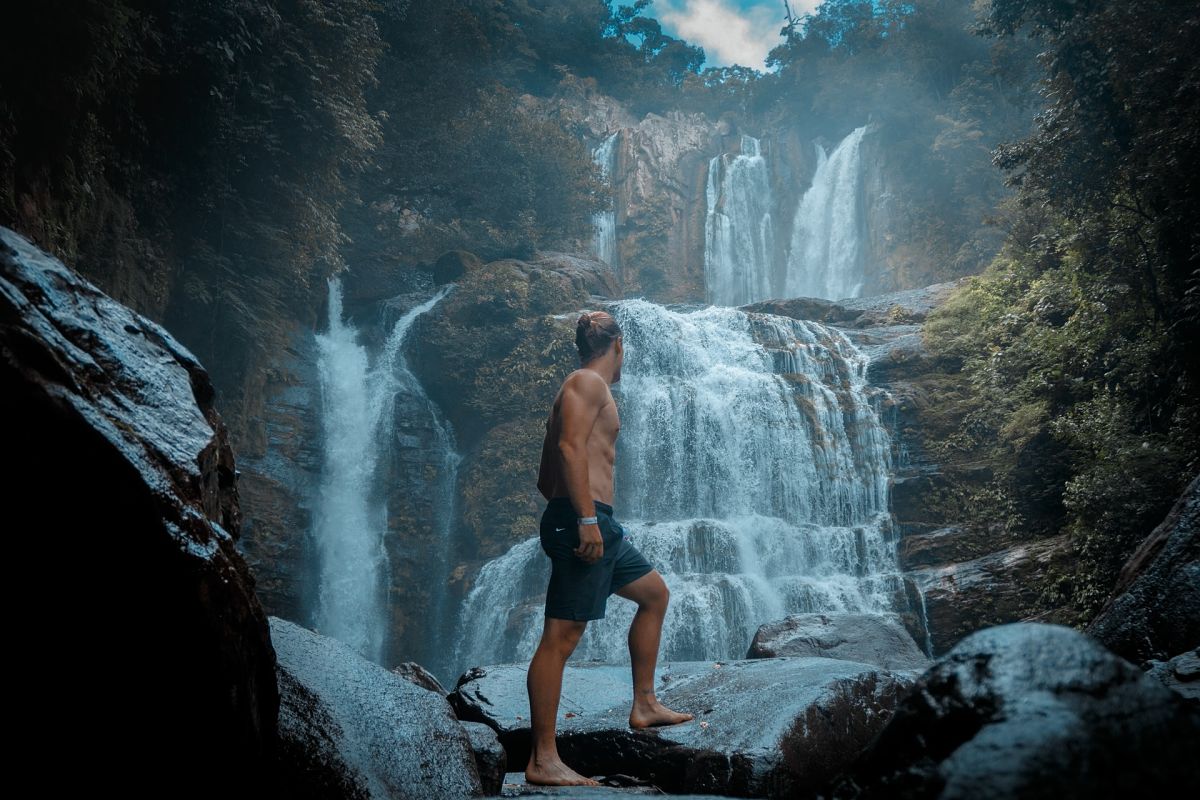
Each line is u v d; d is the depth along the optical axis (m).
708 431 21.78
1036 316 18.80
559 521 3.31
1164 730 1.07
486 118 32.66
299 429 21.92
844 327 25.41
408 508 22.97
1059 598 15.23
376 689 2.94
